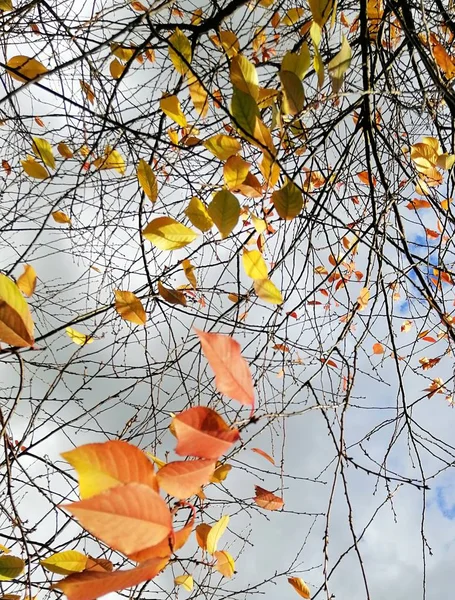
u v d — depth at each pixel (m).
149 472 0.61
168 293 1.24
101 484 0.59
